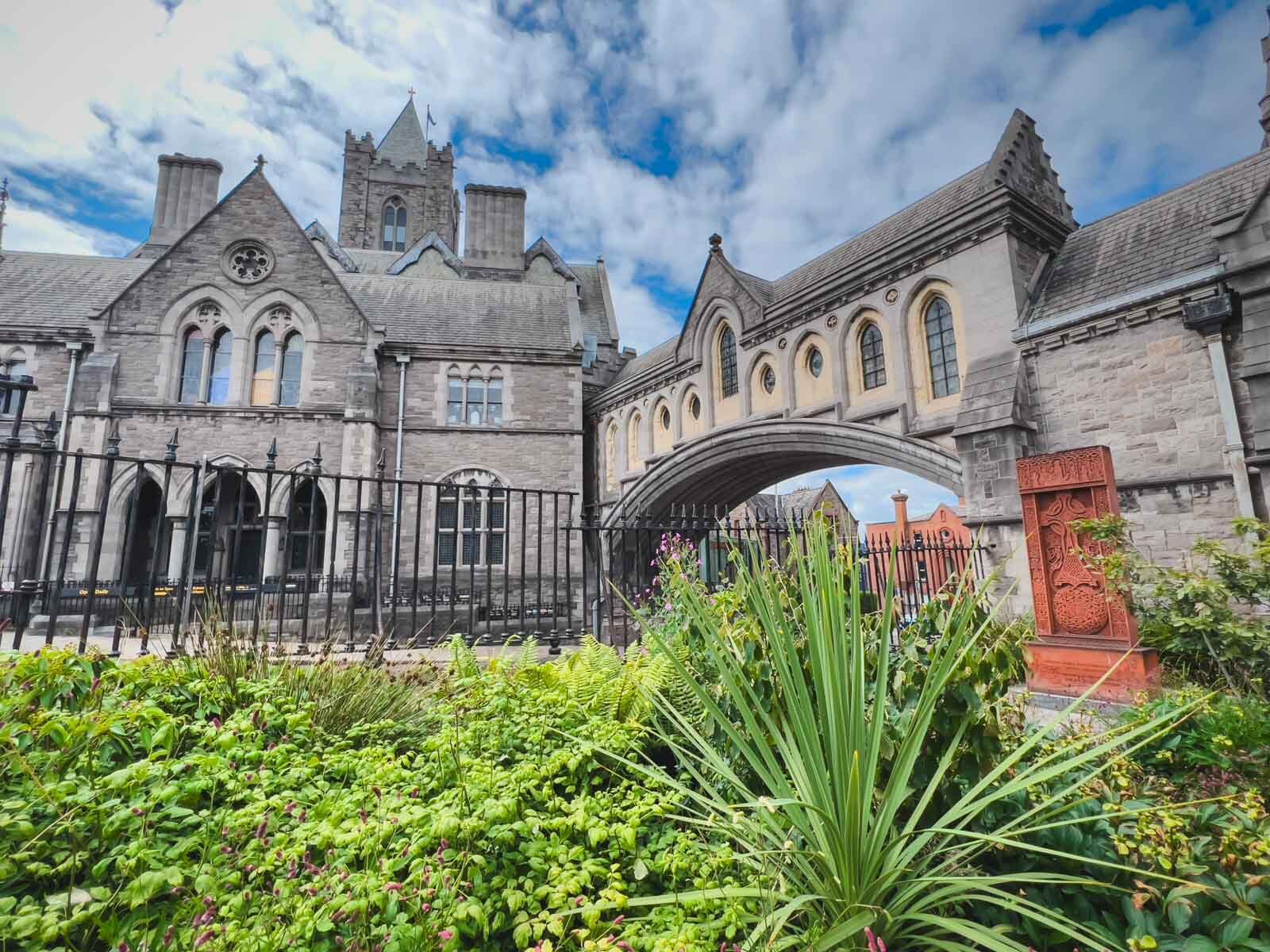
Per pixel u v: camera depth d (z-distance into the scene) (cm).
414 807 214
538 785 278
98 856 209
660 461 2170
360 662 442
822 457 1783
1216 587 573
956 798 237
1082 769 269
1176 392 959
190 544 496
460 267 3625
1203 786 328
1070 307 1102
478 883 203
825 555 242
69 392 1839
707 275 1997
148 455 1850
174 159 3200
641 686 316
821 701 224
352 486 1942
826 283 1544
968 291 1243
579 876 203
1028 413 1121
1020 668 251
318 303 2070
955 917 213
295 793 244
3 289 2086
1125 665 612
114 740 260
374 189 4731
